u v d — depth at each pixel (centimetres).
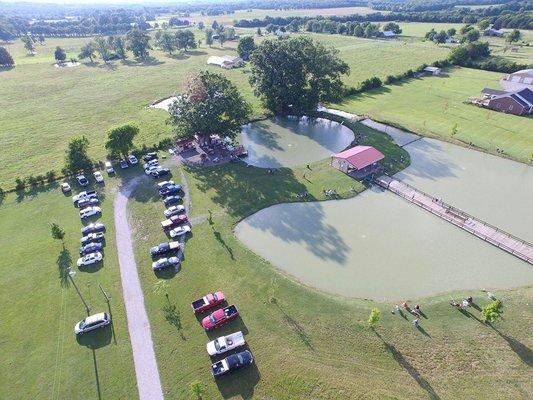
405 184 7381
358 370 4088
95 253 5753
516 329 4447
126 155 8538
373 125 10250
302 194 7181
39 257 5838
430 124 10031
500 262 5594
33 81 15600
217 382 4038
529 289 5044
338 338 4431
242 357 4138
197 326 4659
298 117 11162
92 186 7712
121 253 5866
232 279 5297
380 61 16888
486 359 4141
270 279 5284
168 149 9050
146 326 4688
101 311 4894
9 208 7138
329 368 4116
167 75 15925
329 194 7181
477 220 6306
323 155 8756
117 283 5312
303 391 3919
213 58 17738
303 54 10338
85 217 6725
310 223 6506
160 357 4322
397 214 6706
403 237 6144
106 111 11906
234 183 7606
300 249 5938
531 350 4209
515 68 14425
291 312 4775
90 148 9275
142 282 5319
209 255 5741
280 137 9825
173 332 4600
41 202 7281
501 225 6341
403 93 12581
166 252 5797
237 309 4834
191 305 4909
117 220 6638
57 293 5191
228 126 8569
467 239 6078
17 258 5831
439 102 11625
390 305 4859
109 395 3969
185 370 4175
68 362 4303
